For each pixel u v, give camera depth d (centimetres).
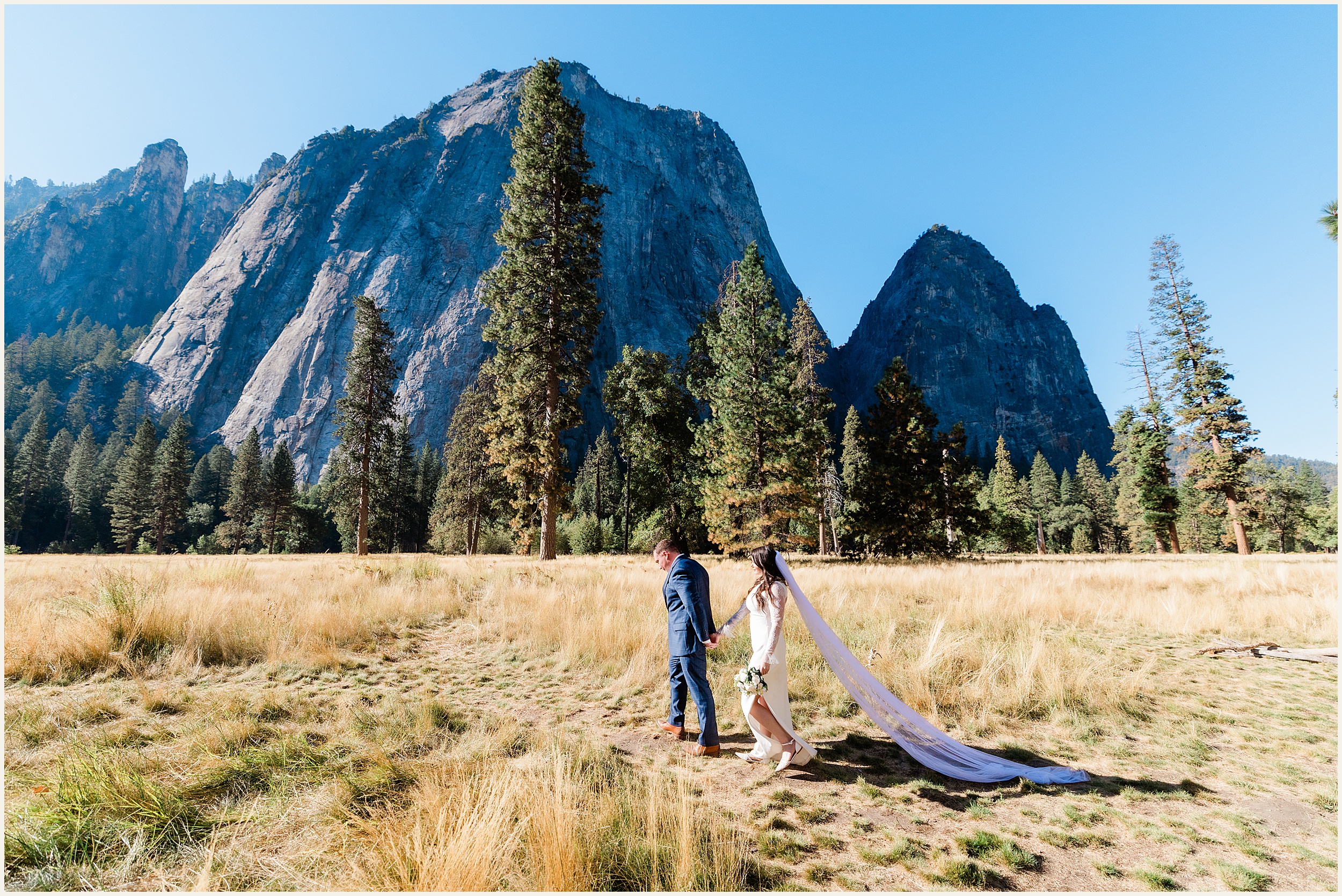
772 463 2555
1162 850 397
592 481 6744
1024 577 1537
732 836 394
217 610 779
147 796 403
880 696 515
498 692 641
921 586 1345
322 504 7375
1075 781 475
